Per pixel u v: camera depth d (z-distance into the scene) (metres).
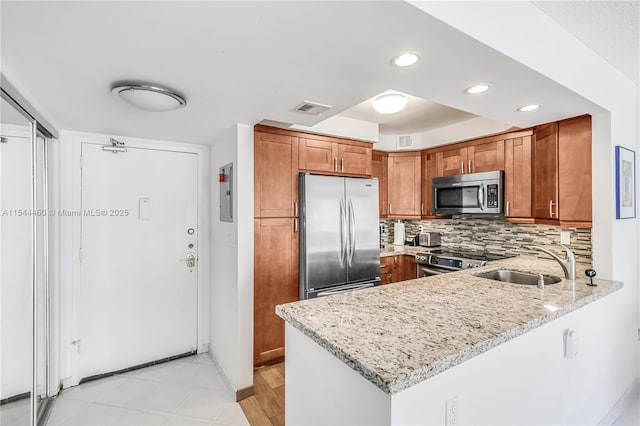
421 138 3.87
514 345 1.26
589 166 2.19
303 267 2.73
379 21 1.06
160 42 1.19
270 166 2.64
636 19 1.58
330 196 2.84
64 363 2.46
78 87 1.62
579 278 2.10
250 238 2.37
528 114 2.15
